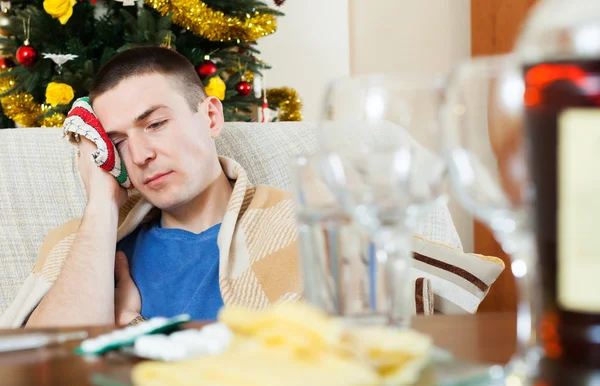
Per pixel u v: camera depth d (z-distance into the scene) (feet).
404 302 1.56
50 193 5.25
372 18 14.52
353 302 1.57
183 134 4.75
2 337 1.87
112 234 4.70
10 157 5.28
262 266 4.59
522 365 1.35
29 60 9.95
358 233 1.57
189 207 4.91
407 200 1.46
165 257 4.80
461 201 1.38
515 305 10.97
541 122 1.22
